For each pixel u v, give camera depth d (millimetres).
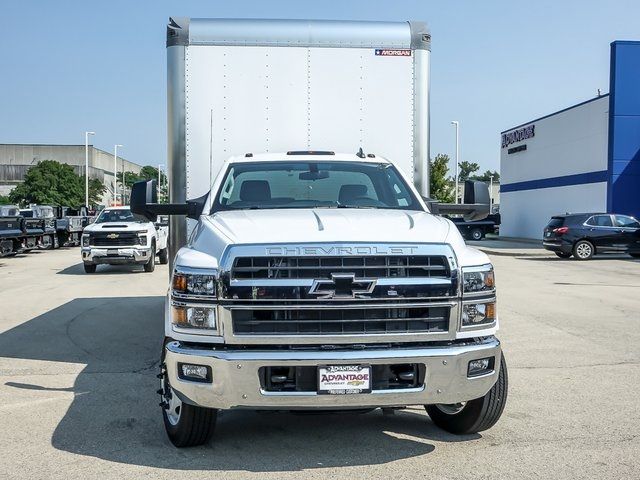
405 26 7164
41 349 8422
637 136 30156
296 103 6980
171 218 6910
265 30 6957
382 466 4492
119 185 124500
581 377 6969
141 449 4848
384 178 5992
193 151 6895
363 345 4191
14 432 5227
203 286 4219
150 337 9227
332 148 7020
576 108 34219
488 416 4891
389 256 4242
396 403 4195
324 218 4801
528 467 4457
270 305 4148
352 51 7039
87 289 14922
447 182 48625
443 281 4277
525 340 9008
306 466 4500
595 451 4762
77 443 4977
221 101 6910
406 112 7102
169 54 6910
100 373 7172
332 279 4168
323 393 4109
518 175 42219
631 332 9586
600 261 23828
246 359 4074
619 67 29891
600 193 31812
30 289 14883
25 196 82375
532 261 23906
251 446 4910
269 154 6309
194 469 4449
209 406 4199
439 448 4852
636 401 6066
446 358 4195
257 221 4730
